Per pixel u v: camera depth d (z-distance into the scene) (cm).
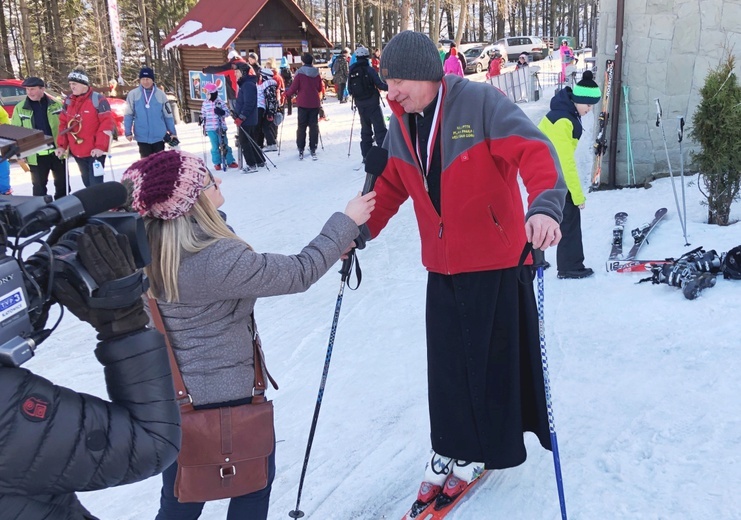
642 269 530
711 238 583
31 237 132
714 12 761
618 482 292
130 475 134
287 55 2458
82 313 136
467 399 272
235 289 209
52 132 925
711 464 293
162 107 1054
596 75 819
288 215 884
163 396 141
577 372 395
